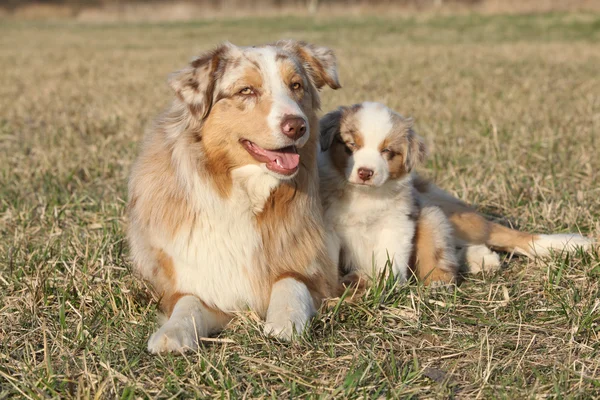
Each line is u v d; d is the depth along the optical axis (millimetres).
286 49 3977
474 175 6301
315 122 3951
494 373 2938
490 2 31703
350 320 3545
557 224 5121
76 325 3488
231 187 3654
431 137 7719
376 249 4402
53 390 2779
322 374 2979
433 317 3602
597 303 3492
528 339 3303
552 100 10133
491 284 3900
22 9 45188
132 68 16234
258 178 3654
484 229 4840
